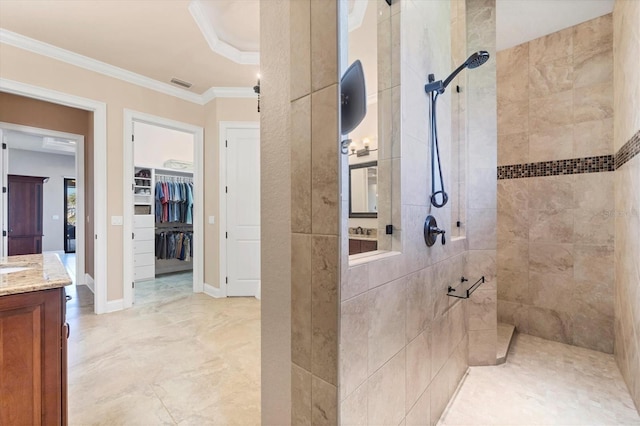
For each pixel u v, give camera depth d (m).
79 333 2.67
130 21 2.46
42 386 1.19
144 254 4.79
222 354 2.29
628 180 1.89
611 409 1.68
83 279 4.44
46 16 2.38
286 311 0.97
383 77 1.24
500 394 1.81
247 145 3.88
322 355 0.85
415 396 1.31
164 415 1.62
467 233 2.11
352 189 1.01
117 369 2.07
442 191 1.51
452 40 2.06
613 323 2.31
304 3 0.87
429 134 1.48
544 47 2.60
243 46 3.01
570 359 2.25
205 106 4.01
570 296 2.50
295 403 0.94
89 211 4.28
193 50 2.88
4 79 2.60
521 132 2.71
